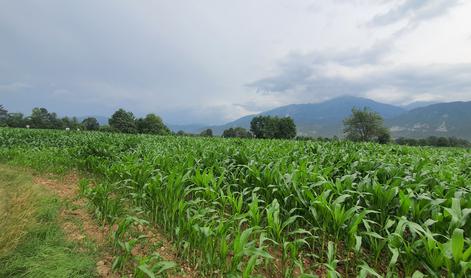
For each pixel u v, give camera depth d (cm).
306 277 274
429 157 959
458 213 329
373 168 610
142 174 576
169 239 429
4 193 540
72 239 396
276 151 895
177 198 443
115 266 329
